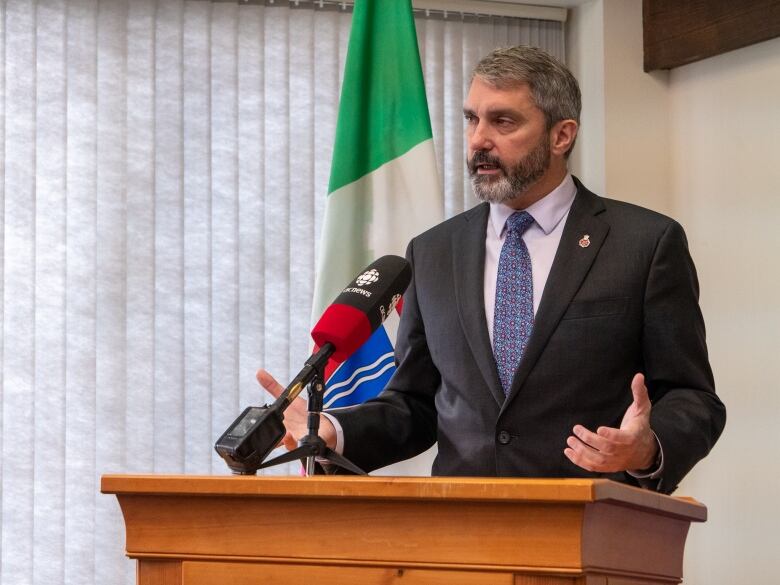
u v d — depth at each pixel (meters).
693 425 2.10
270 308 4.56
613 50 4.95
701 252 4.75
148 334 4.38
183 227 4.46
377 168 4.13
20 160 4.32
